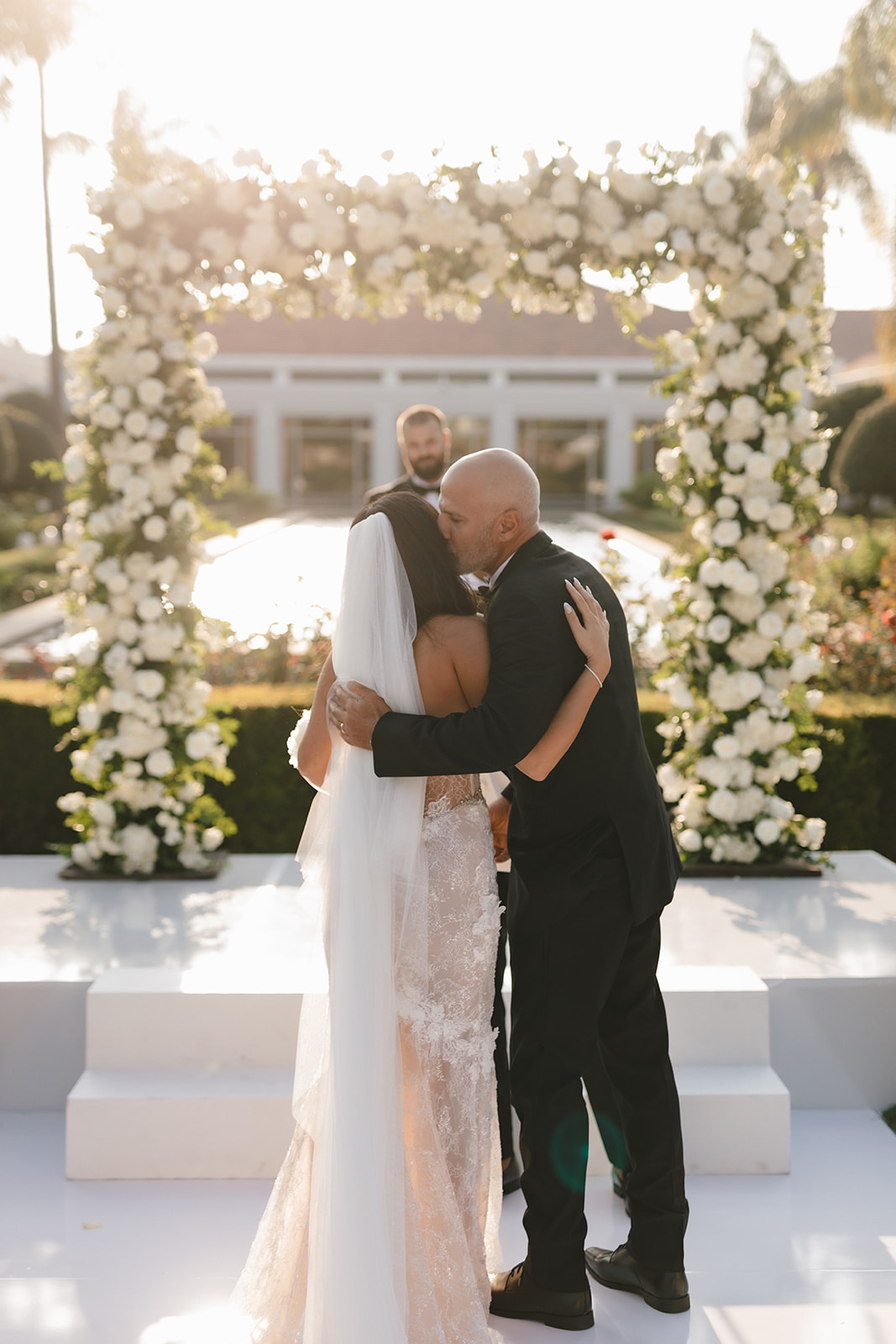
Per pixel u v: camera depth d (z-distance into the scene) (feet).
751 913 13.25
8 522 77.10
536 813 7.80
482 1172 7.64
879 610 25.31
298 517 90.07
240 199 13.74
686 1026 10.63
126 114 57.88
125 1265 8.67
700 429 14.87
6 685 19.26
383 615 7.29
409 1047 7.41
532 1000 7.77
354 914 7.18
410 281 13.74
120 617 15.12
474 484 7.61
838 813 17.30
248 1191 9.82
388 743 6.99
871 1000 11.27
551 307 14.57
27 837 17.65
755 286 14.07
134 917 13.12
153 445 14.84
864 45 54.03
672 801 16.52
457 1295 7.23
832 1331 7.91
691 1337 7.83
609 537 18.38
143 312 14.56
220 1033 10.48
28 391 103.71
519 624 7.22
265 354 107.86
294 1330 7.39
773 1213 9.51
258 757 17.25
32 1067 11.26
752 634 14.88
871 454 72.13
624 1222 9.32
